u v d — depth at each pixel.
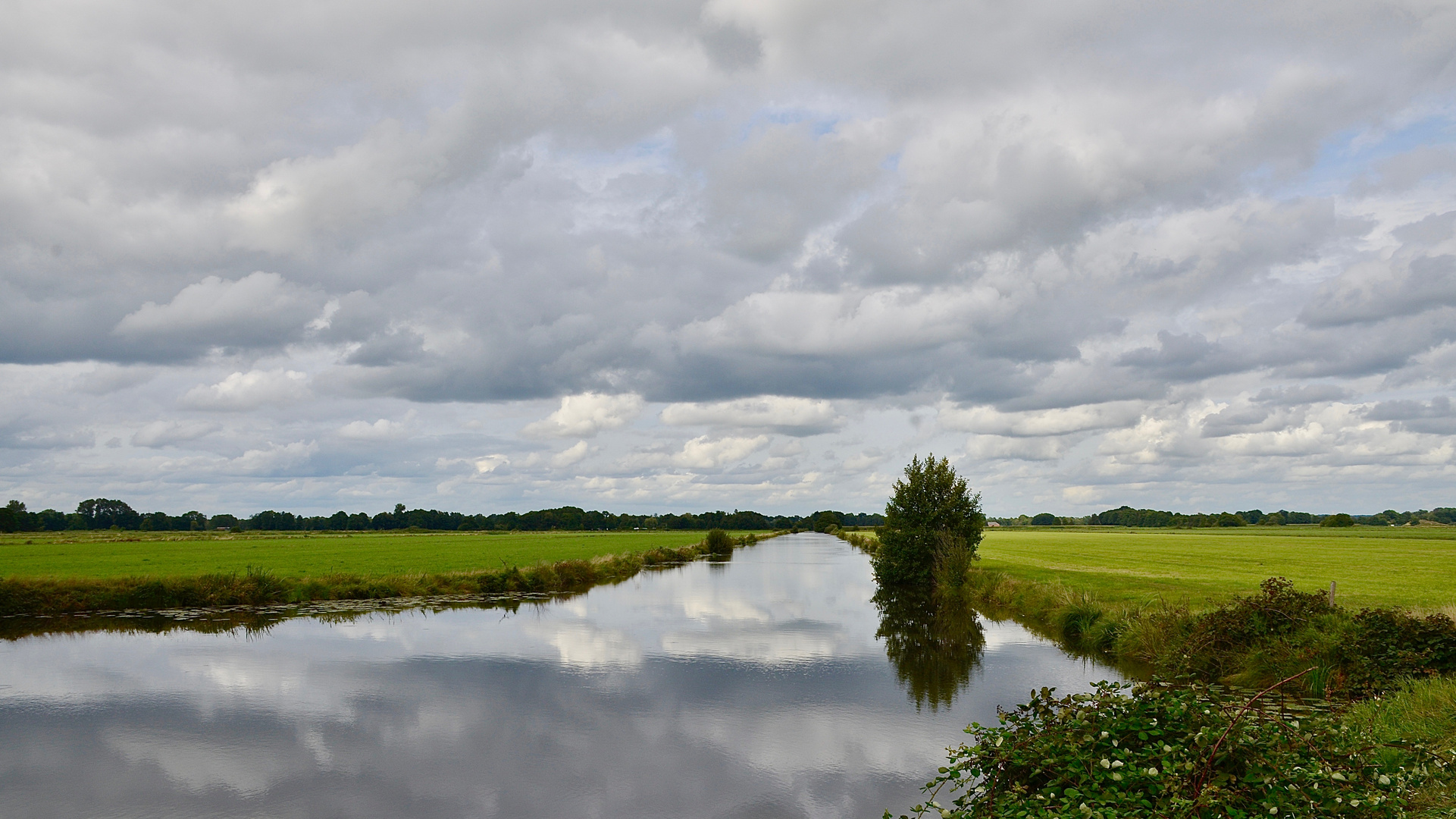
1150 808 5.19
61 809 9.45
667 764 10.99
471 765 10.95
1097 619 20.41
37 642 21.64
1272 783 5.35
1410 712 9.52
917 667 17.56
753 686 15.72
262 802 9.66
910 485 39.97
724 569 54.34
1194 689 6.73
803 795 9.81
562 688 15.54
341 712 13.73
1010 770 6.44
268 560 52.09
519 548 72.62
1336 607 14.52
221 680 16.27
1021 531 167.50
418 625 24.69
